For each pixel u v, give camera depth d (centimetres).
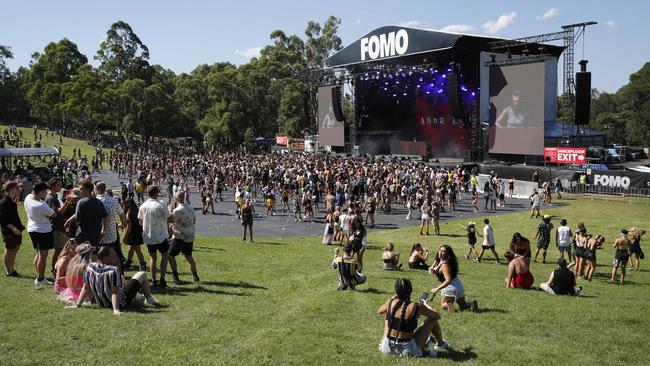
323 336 851
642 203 3706
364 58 7044
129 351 739
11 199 1130
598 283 1648
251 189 4097
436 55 6309
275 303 1064
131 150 8406
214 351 757
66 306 930
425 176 4153
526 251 1405
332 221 2458
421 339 783
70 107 9638
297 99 10225
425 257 1727
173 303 993
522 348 834
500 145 5278
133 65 11925
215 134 9681
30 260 1338
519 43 5300
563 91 5016
